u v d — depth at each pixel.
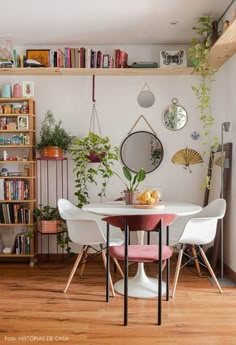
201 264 3.40
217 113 3.85
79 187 4.02
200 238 2.90
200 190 4.02
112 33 3.71
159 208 2.97
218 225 3.49
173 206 3.15
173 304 2.70
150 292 2.91
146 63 3.80
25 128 3.83
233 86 3.35
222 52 3.29
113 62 3.82
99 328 2.30
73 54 3.82
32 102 3.89
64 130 4.00
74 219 2.88
